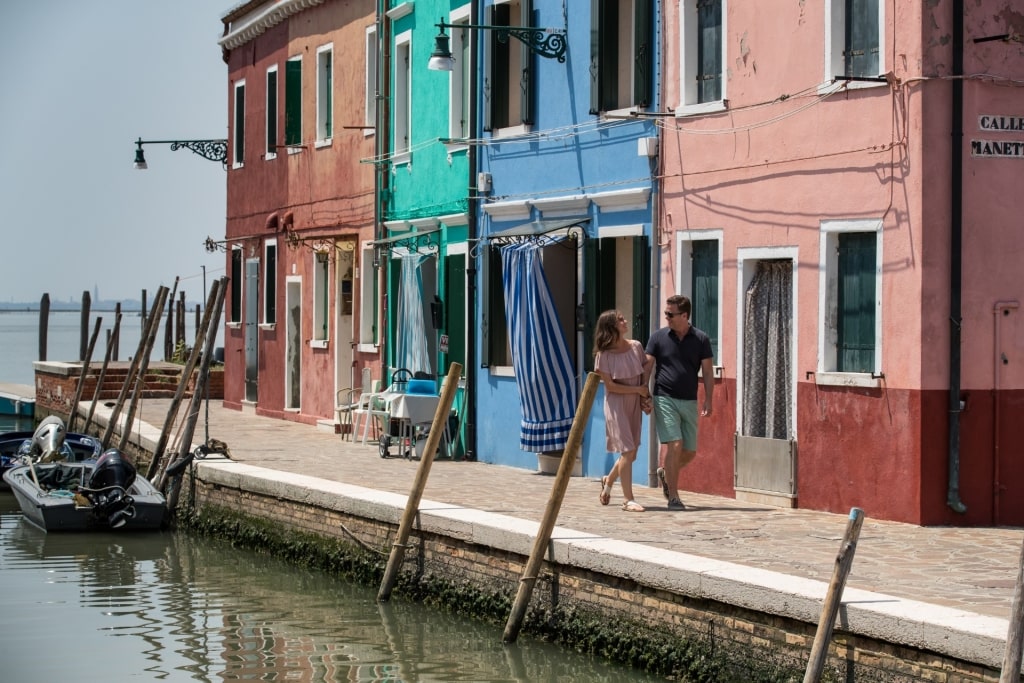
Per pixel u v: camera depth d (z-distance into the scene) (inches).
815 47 685.9
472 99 988.6
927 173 632.4
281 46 1402.6
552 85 895.1
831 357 681.0
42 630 645.3
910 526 628.4
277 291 1405.0
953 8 632.4
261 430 1238.9
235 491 869.8
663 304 789.2
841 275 679.7
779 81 708.0
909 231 637.3
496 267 956.0
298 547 786.2
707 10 766.5
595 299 846.5
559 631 561.6
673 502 684.1
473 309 984.3
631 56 837.2
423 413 975.0
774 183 710.5
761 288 728.3
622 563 525.3
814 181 686.5
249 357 1502.2
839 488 670.5
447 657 575.2
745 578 472.4
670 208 784.3
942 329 633.6
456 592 633.6
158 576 778.8
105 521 932.6
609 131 837.2
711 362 681.6
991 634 387.5
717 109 746.8
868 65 667.4
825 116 679.7
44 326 2188.7
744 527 619.8
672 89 783.7
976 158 637.3
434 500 709.3
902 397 639.8
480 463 955.3
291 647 602.9
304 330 1332.4
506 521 617.6
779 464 700.7
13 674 563.8
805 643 449.4
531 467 909.8
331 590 722.2
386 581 675.4
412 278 1066.1
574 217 869.8
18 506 1069.8
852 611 428.5
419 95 1091.3
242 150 1536.7
